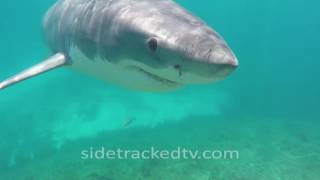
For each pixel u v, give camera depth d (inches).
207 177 380.8
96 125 604.4
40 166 421.7
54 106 684.7
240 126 579.2
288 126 604.7
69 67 203.0
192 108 708.7
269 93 872.3
